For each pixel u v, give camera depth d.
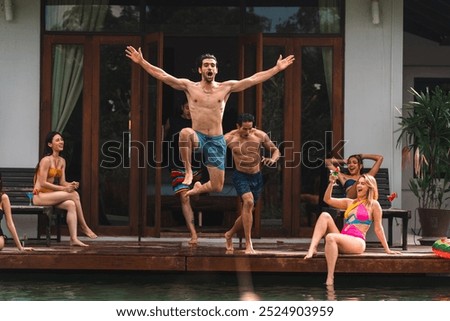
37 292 12.71
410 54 21.36
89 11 17.38
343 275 14.24
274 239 17.27
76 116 17.38
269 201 17.41
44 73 17.33
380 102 17.44
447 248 13.67
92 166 17.33
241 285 13.48
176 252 14.05
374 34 17.45
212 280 14.01
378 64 17.44
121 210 17.34
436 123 16.97
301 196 17.42
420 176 17.20
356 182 15.66
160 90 16.86
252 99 16.91
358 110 17.44
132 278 14.05
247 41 16.94
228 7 17.44
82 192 17.34
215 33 17.41
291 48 17.41
